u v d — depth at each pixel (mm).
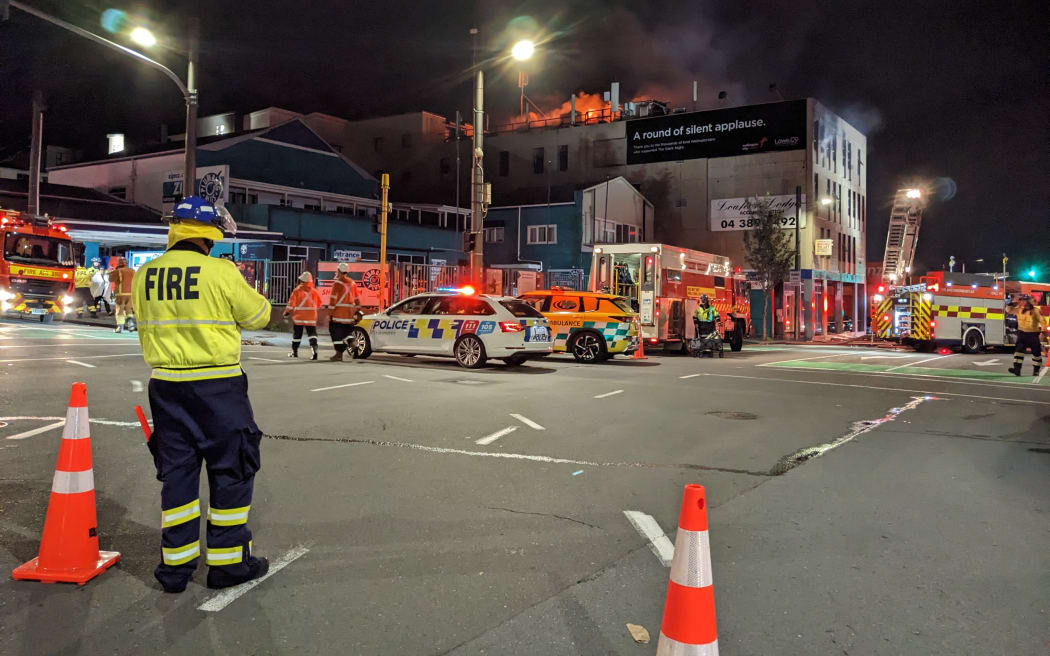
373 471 6133
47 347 15328
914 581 4020
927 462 7000
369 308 24812
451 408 9266
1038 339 16031
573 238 41938
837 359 20766
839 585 3953
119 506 5055
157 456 3730
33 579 3818
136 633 3260
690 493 2428
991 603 3742
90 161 39656
